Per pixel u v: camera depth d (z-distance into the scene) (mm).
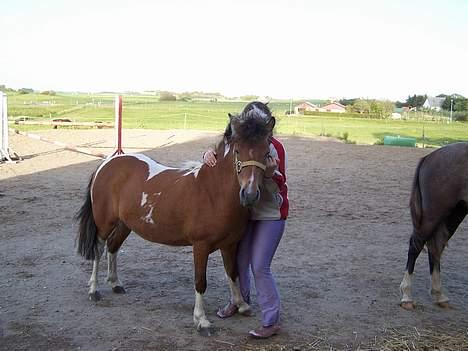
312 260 6742
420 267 6590
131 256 6742
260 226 4266
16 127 26859
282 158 4203
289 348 4195
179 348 4164
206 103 65812
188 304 5102
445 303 5203
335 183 12953
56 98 69938
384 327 4676
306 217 9250
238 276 4770
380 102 50500
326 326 4668
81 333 4402
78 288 5496
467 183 4914
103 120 33219
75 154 17422
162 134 25188
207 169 4285
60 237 7551
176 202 4410
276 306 4344
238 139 3830
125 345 4195
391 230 8445
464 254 7250
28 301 5098
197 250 4355
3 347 4137
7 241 7305
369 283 5902
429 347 4254
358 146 22016
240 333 4469
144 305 5051
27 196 10492
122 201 4871
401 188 12406
